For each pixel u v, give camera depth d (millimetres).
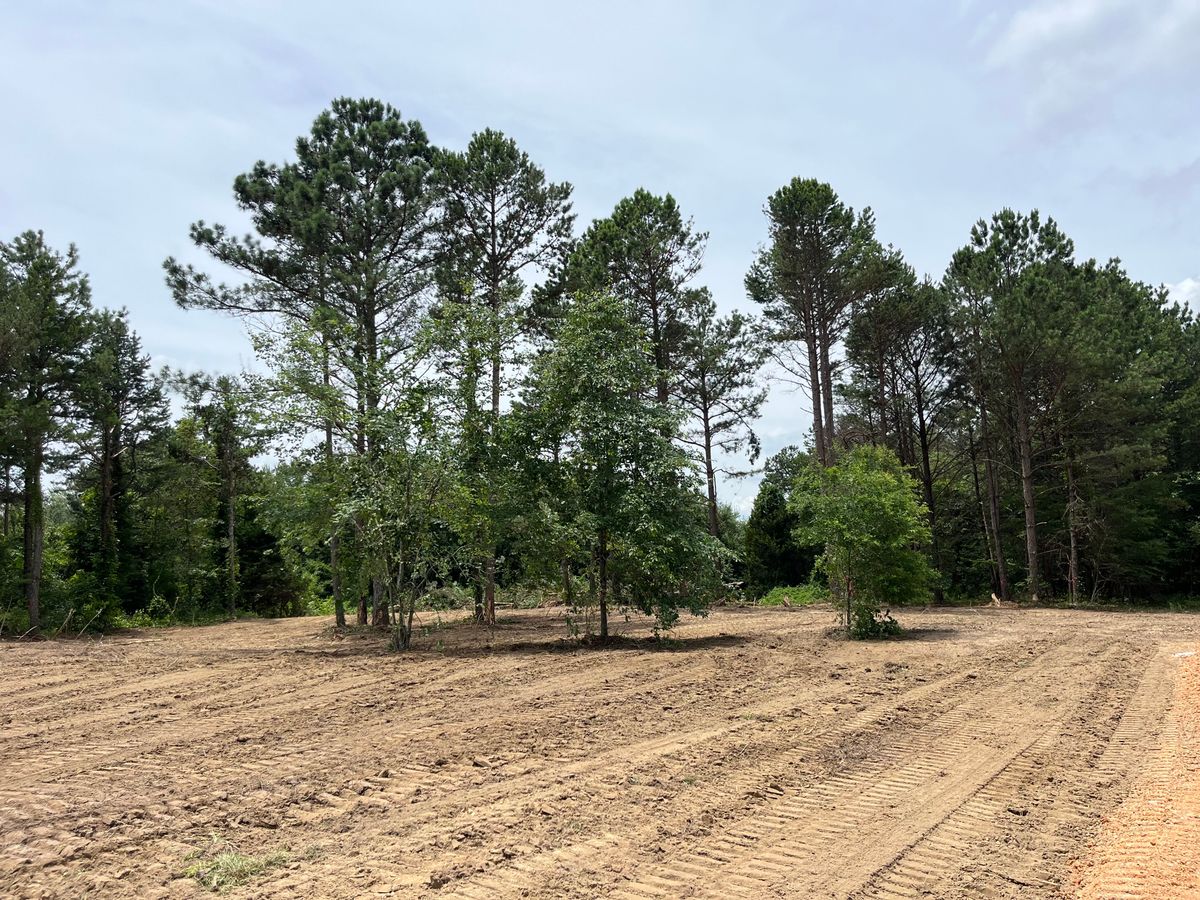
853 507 16953
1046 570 33375
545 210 23391
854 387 33469
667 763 6918
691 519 15969
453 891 4344
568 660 13781
